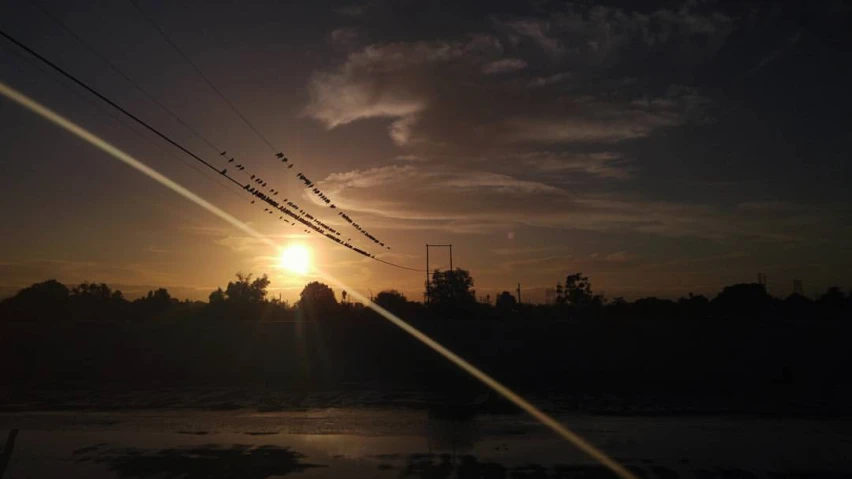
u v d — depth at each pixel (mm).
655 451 18844
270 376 40312
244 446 19609
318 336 44781
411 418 24781
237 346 44906
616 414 25703
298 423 23734
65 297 88250
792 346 40250
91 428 22828
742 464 17359
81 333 46188
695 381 36781
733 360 40031
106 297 93438
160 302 91375
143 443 20078
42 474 16453
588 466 17078
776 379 36094
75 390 34594
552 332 43969
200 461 17688
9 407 28375
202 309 85188
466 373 40000
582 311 87500
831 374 37938
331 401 29781
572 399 30062
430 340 44125
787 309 77188
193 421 24328
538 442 20094
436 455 18312
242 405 28656
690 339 41875
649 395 31391
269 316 77625
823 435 21359
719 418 24812
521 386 35156
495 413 26000
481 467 16984
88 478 16047
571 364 41094
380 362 42719
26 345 45406
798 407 27594
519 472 16484
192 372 41688
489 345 43562
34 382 38469
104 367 42625
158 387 35844
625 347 42094
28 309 81688
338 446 19562
